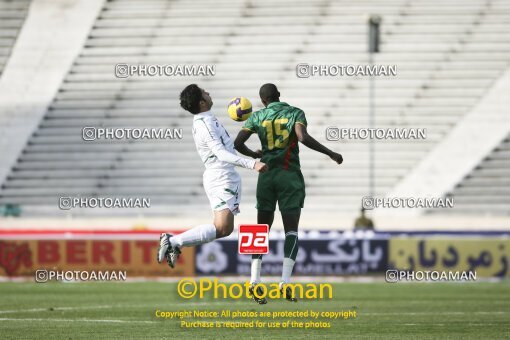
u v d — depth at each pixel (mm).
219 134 32375
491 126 93000
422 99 94812
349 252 61406
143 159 91750
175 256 31547
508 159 91062
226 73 96938
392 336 32125
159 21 103250
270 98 34281
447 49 98438
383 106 94250
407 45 98750
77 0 106938
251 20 102188
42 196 91438
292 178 33500
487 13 101562
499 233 61531
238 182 32531
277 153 33594
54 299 48594
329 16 101875
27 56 102125
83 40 102500
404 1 103125
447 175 89500
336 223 82938
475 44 98875
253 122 33875
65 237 62312
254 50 99125
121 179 91375
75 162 92500
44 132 95188
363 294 52281
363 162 90125
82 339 31125
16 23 105875
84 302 46844
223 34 100938
